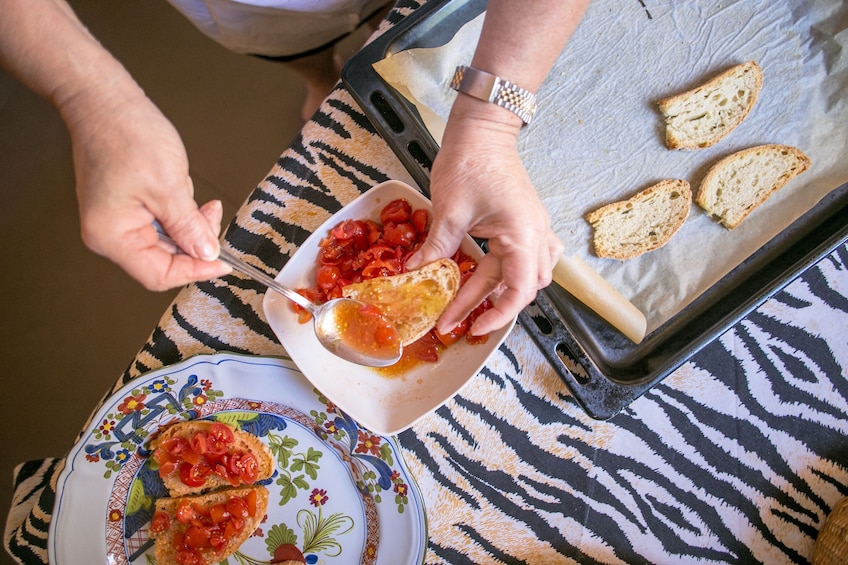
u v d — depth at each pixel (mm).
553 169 1261
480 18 1205
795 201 1217
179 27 2094
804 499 1162
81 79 792
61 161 2064
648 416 1190
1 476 1890
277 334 1076
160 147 814
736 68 1257
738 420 1189
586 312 1193
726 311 1170
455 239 1032
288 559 1118
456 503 1160
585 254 1230
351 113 1236
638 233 1229
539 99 1281
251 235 1203
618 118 1273
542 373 1188
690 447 1183
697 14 1293
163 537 1103
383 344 1070
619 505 1165
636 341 1157
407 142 1147
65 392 1930
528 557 1152
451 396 1073
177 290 1990
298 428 1134
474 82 961
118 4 2121
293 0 1338
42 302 1983
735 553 1156
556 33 938
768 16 1279
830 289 1227
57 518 1063
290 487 1134
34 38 775
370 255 1109
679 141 1243
